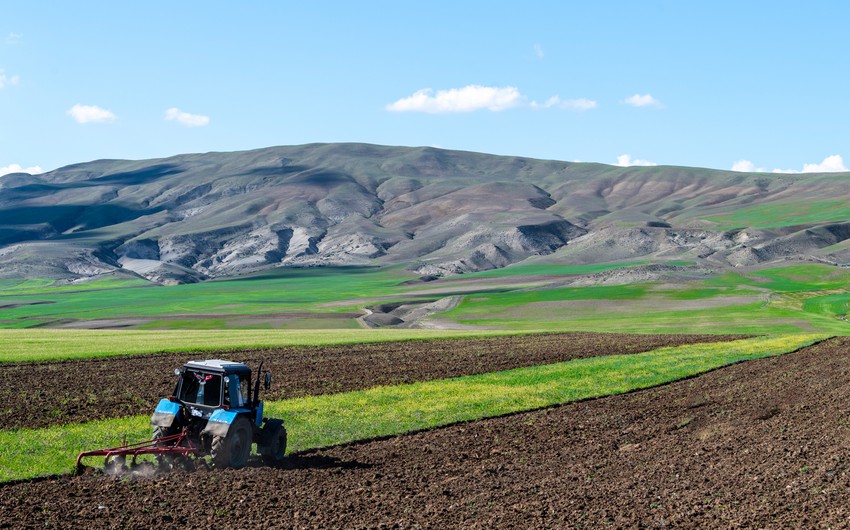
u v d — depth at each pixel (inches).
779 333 3120.1
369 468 813.2
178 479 727.7
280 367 1696.6
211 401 772.0
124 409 1152.2
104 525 589.3
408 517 613.9
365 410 1159.6
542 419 1112.8
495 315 4680.1
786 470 725.3
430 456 878.4
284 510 634.2
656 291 5300.2
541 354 2025.1
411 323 4463.6
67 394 1278.3
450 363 1802.4
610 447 922.7
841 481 666.8
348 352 2036.2
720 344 2292.1
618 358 1905.8
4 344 2096.5
